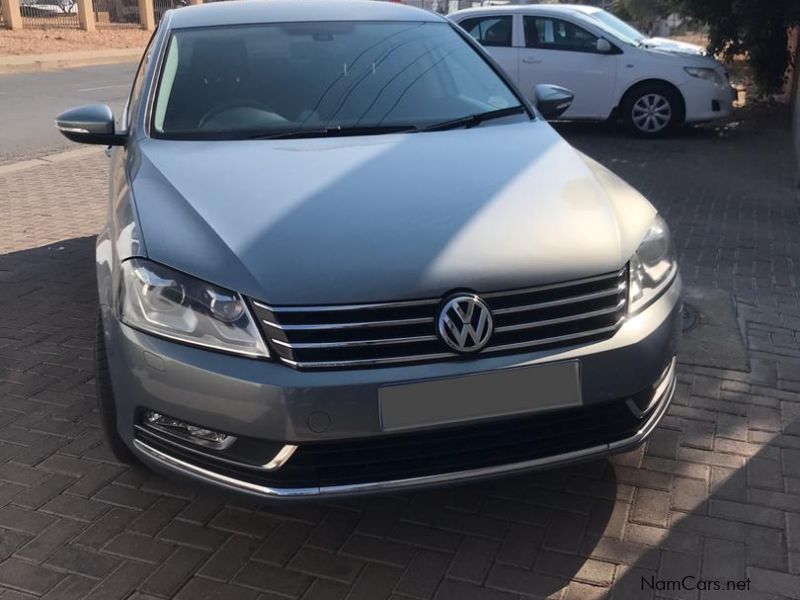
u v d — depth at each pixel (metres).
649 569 2.70
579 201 2.92
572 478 3.18
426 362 2.48
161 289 2.57
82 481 3.17
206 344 2.49
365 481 2.50
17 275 5.36
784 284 5.30
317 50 4.04
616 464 3.26
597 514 2.97
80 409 3.69
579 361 2.57
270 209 2.77
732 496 3.07
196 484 2.61
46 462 3.29
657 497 3.06
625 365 2.63
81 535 2.87
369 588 2.63
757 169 8.77
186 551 2.80
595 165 3.45
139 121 3.63
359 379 2.42
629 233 2.84
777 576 2.66
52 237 6.23
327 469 2.50
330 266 2.51
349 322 2.45
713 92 10.20
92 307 4.84
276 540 2.85
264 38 4.10
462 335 2.47
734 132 10.90
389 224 2.69
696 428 3.53
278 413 2.42
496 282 2.52
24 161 9.23
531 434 2.62
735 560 2.74
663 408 2.87
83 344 4.33
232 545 2.83
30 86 16.70
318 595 2.61
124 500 3.06
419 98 3.82
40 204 7.28
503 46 10.73
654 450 3.36
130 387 2.62
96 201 7.38
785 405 3.72
